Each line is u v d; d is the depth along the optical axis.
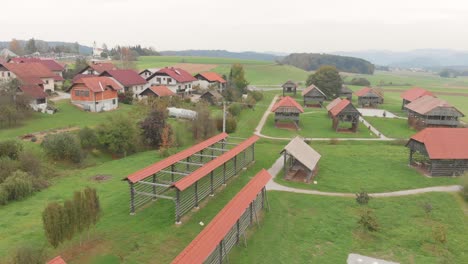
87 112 66.00
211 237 22.61
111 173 41.53
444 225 32.97
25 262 20.89
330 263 26.45
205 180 39.97
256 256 26.41
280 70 194.50
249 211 30.81
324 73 117.12
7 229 27.36
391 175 45.47
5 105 53.62
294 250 27.81
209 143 45.25
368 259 27.31
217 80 110.00
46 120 57.56
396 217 34.12
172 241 27.16
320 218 33.41
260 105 98.00
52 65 103.06
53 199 33.50
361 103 104.75
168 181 38.78
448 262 27.34
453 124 72.69
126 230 28.28
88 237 26.52
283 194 38.62
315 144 61.59
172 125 60.94
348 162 50.59
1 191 32.09
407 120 82.88
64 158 43.75
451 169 45.25
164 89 82.44
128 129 49.34
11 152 39.72
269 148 57.59
